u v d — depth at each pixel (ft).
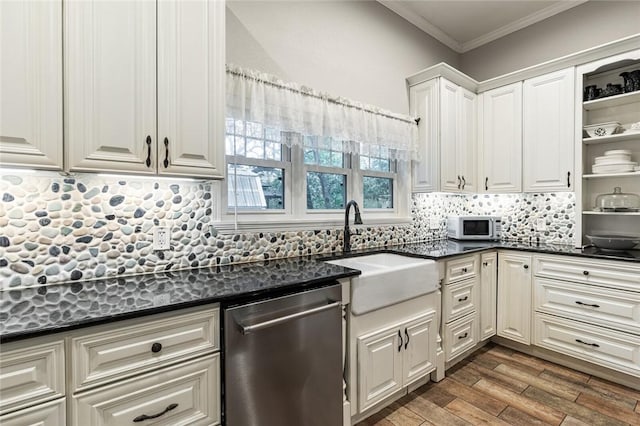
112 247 5.02
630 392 6.86
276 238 6.90
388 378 6.15
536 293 8.38
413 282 6.56
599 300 7.31
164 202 5.50
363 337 5.73
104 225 4.95
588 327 7.48
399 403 6.54
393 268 6.28
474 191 10.31
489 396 6.77
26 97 3.58
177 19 4.64
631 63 8.02
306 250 7.38
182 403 3.84
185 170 4.71
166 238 5.52
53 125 3.74
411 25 10.00
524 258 8.60
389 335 6.14
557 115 8.80
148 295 4.08
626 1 8.46
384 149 8.76
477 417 6.09
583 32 9.18
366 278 5.74
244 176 6.68
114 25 4.14
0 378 2.83
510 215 10.68
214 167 4.99
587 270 7.49
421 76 9.46
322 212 8.00
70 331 3.14
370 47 8.73
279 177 7.30
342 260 7.43
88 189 4.81
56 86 3.76
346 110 7.75
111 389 3.39
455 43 11.50
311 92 7.08
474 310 8.41
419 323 6.75
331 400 5.20
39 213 4.45
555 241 9.66
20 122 3.54
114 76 4.14
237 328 4.17
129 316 3.43
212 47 4.97
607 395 6.77
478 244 9.55
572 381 7.34
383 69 9.07
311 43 7.46
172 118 4.58
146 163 4.38
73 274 4.71
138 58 4.31
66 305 3.66
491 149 10.15
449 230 10.78
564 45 9.55
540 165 9.12
